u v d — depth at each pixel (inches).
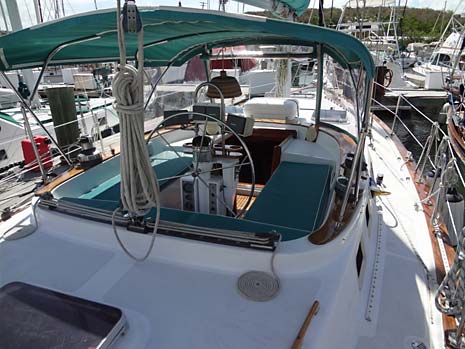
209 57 126.3
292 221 75.7
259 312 49.9
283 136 138.7
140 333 46.8
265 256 56.7
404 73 771.4
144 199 52.8
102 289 55.1
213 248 58.5
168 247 60.8
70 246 66.3
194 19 51.1
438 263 81.7
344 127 137.9
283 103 150.4
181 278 57.3
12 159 244.1
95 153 102.8
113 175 104.0
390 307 67.2
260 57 123.6
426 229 98.0
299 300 51.7
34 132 247.6
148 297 53.4
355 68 93.6
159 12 51.2
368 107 67.2
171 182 102.1
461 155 298.2
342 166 91.0
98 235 65.7
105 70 286.4
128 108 46.5
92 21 53.4
